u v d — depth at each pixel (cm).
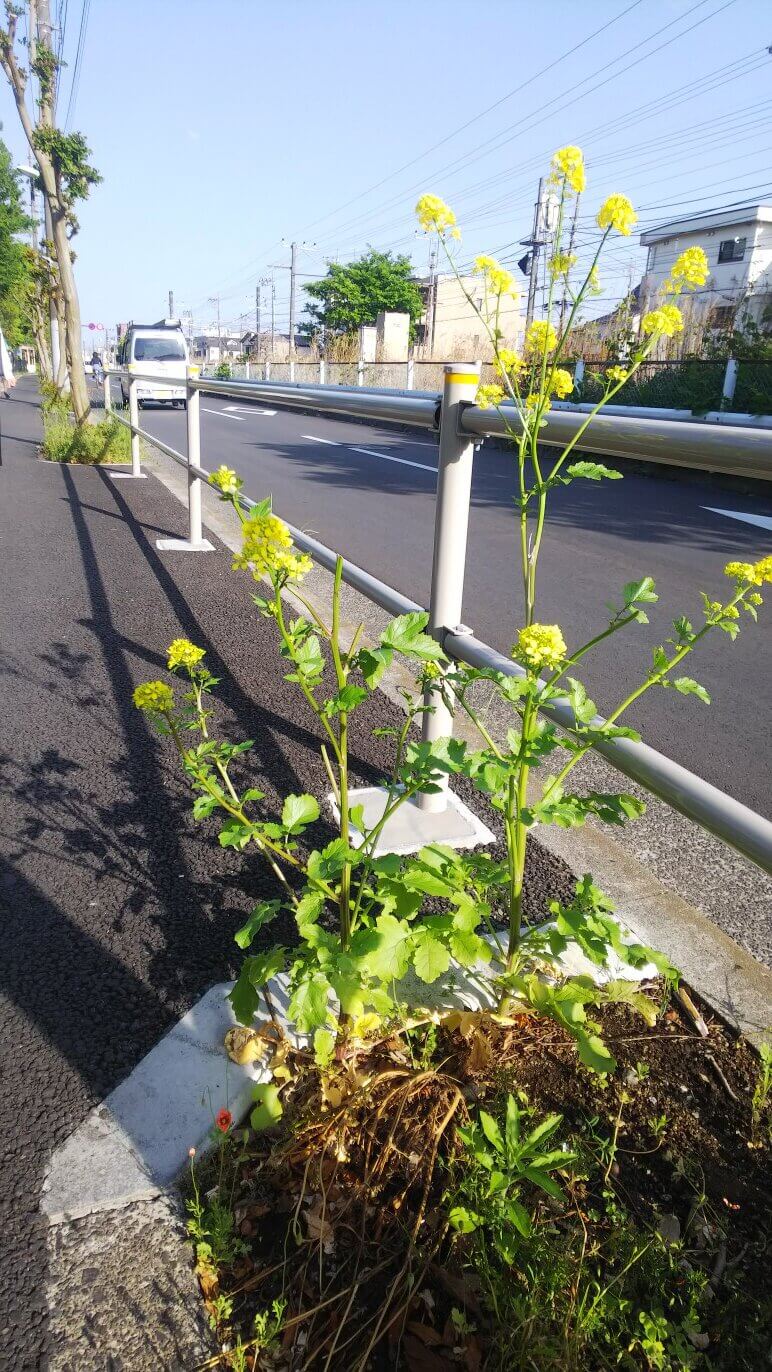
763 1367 113
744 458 123
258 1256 130
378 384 2492
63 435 1220
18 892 221
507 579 607
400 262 4134
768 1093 158
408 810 261
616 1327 119
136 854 239
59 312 2081
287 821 158
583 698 152
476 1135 131
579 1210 135
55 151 1352
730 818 128
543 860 238
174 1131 150
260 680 378
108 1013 179
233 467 1182
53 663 396
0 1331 119
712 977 190
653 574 622
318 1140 145
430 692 194
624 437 145
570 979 178
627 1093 158
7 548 631
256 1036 165
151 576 558
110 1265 128
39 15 1476
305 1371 115
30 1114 153
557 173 162
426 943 148
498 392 177
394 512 870
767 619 519
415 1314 121
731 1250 130
